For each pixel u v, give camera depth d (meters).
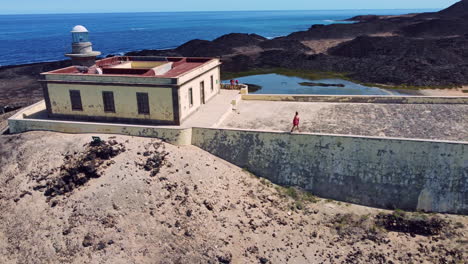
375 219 18.11
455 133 21.08
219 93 30.62
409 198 18.80
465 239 16.39
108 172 18.95
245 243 16.33
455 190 18.25
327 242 16.77
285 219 18.03
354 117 24.53
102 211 17.03
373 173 19.22
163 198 17.72
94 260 15.15
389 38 66.06
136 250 15.51
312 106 27.53
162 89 21.77
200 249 15.66
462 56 57.03
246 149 21.09
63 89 23.69
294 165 20.38
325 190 19.92
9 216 17.67
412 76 49.41
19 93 49.09
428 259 15.56
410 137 20.70
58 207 17.56
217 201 18.16
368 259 15.70
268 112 26.28
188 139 21.70
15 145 22.22
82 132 22.58
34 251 15.90
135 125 21.88
